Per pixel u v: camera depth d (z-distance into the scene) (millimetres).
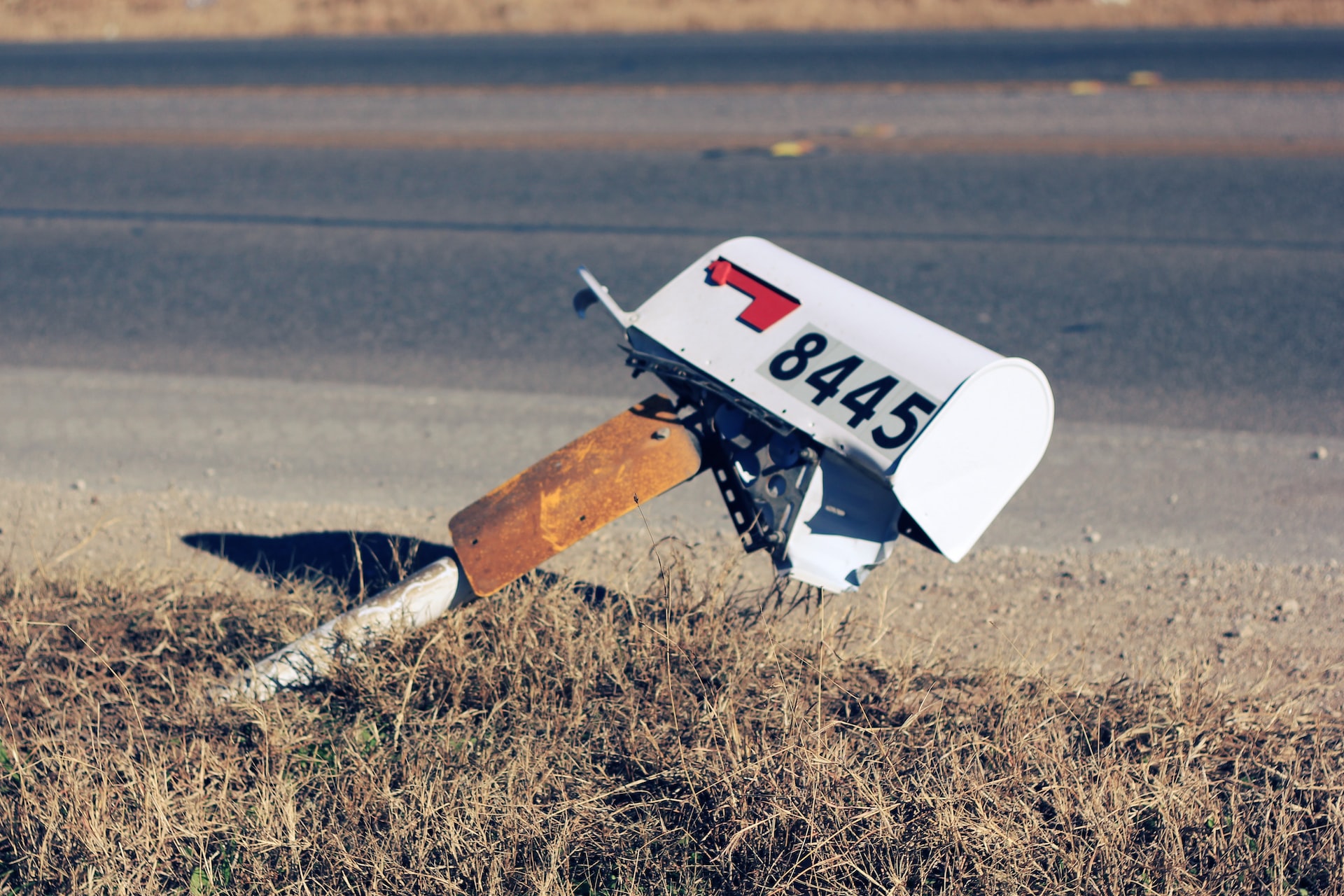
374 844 5754
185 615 7820
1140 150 21578
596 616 7449
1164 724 6797
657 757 6402
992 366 5801
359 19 39625
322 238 17938
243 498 10219
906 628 8227
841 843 5723
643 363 7035
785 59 31125
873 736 6570
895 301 15094
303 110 26672
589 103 26562
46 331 14312
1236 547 9391
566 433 11539
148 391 12547
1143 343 13633
